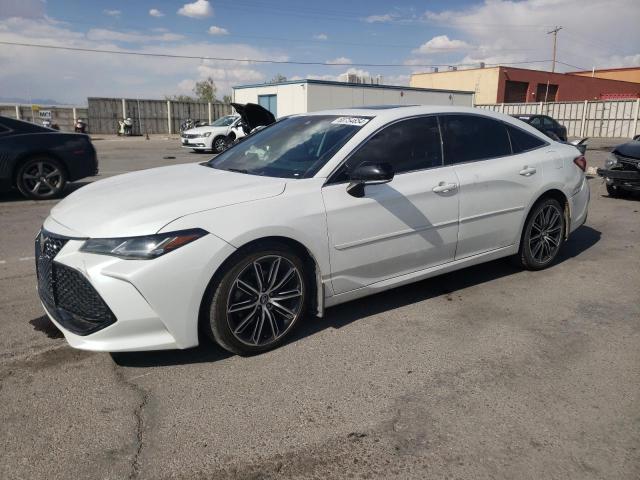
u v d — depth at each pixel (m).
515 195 4.39
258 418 2.62
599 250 5.67
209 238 2.90
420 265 3.92
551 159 4.72
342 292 3.54
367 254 3.56
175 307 2.86
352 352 3.31
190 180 3.56
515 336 3.54
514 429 2.54
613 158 8.81
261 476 2.23
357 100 30.67
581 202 5.09
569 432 2.52
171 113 36.53
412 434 2.50
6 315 3.86
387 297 4.23
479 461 2.31
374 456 2.35
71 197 3.54
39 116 32.78
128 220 2.87
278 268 3.23
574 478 2.21
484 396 2.82
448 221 3.96
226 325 3.06
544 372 3.08
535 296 4.27
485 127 4.38
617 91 51.69
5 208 7.90
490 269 4.95
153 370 3.08
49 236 3.04
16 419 2.60
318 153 3.61
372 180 3.23
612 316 3.88
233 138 19.30
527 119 19.58
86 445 2.41
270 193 3.20
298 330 3.61
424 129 3.96
